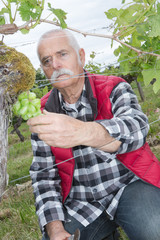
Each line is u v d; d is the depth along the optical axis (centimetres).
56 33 146
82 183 171
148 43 142
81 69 159
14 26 98
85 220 166
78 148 167
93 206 170
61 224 162
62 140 114
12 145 1041
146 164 158
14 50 99
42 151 179
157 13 124
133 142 144
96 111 163
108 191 164
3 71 94
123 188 161
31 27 101
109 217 164
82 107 170
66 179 173
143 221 146
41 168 181
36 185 180
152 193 152
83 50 158
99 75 176
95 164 165
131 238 157
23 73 97
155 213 145
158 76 141
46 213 165
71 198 179
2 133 95
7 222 300
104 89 163
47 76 154
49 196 173
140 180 162
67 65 148
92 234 169
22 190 419
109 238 179
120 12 126
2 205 355
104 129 132
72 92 164
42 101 185
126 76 406
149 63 144
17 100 103
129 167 159
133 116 152
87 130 122
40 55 148
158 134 501
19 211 313
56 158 173
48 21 104
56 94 178
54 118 110
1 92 94
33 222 278
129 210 152
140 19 129
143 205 149
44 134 112
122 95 161
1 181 97
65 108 177
